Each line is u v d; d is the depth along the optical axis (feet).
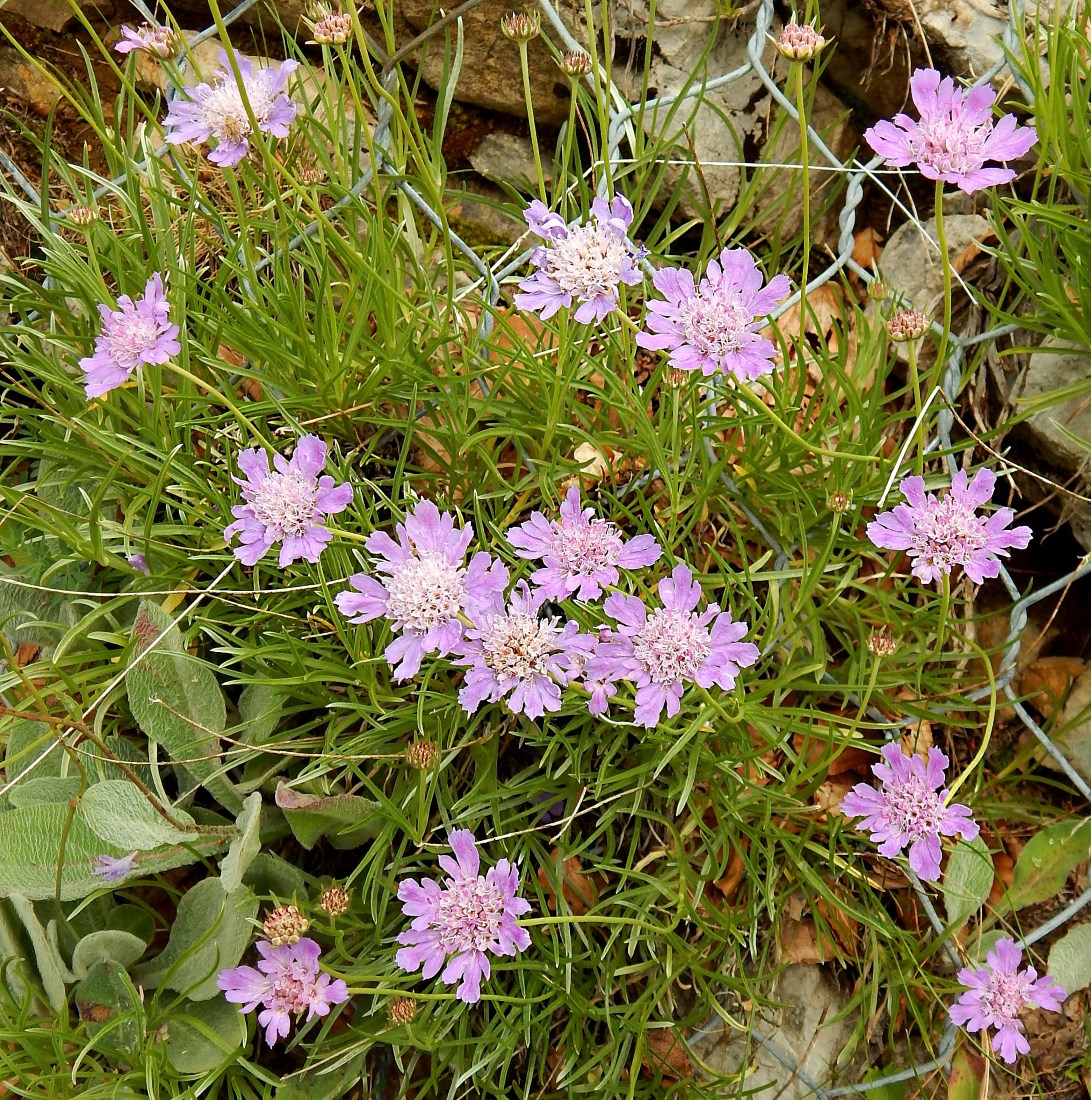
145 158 1.73
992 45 1.70
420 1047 1.40
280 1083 1.40
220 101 1.38
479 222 1.84
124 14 1.88
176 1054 1.42
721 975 1.45
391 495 1.63
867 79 1.78
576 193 1.76
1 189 1.77
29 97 1.84
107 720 1.54
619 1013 1.48
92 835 1.44
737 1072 1.45
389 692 1.50
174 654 1.44
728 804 1.46
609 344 1.53
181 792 1.51
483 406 1.55
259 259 1.70
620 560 1.30
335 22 1.41
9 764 1.51
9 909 1.46
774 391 1.51
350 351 1.50
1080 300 1.54
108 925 1.51
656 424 1.64
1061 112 1.51
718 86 1.63
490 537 1.58
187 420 1.53
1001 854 1.59
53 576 1.56
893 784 1.31
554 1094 1.47
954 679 1.54
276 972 1.33
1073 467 1.62
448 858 1.28
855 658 1.55
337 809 1.43
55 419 1.52
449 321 1.52
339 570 1.48
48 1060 1.41
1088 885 1.54
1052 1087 1.50
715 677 1.24
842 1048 1.50
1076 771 1.55
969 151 1.22
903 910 1.54
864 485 1.52
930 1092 1.50
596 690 1.27
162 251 1.61
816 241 1.83
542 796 1.54
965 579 1.63
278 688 1.48
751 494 1.59
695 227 1.85
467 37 1.78
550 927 1.45
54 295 1.61
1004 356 1.65
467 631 1.24
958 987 1.47
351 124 1.78
